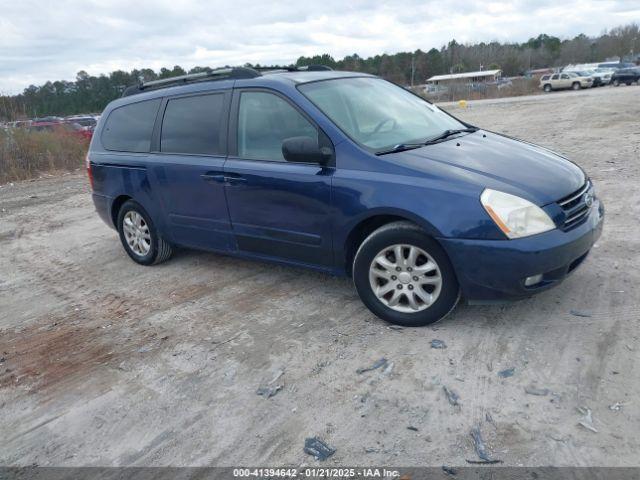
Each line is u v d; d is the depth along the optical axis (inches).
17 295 220.4
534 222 135.9
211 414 127.0
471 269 139.3
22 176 590.6
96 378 148.7
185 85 207.3
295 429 118.5
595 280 172.2
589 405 115.3
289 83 175.2
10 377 155.0
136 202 227.3
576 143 446.9
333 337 154.6
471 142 172.2
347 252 161.8
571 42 4244.6
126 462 115.0
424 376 131.4
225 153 186.9
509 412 115.8
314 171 161.5
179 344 161.8
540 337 142.6
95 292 213.2
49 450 121.6
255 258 188.7
